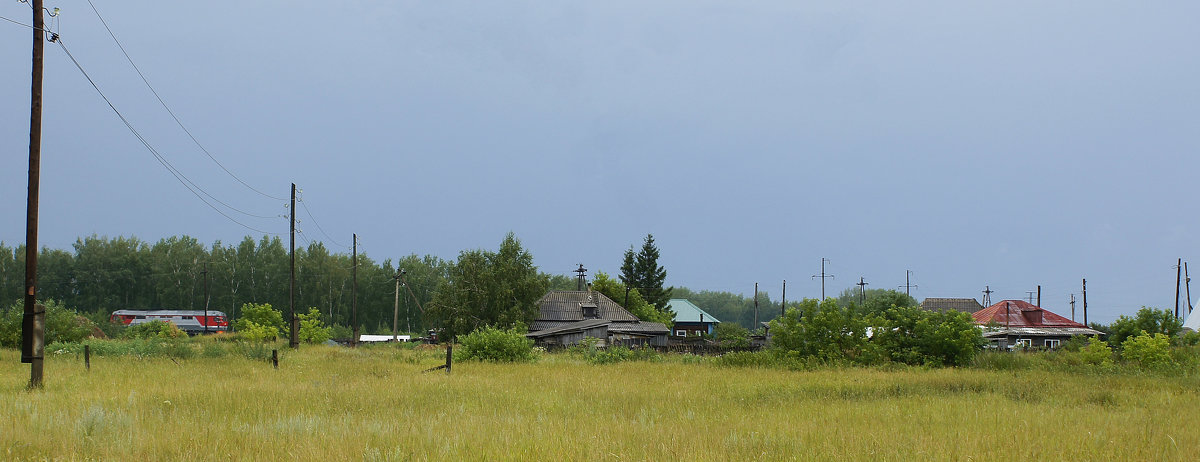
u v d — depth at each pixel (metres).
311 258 117.94
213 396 14.29
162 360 28.11
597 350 41.03
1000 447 9.05
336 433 9.69
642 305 100.19
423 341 78.88
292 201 51.66
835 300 34.31
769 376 24.78
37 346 17.05
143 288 116.56
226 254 117.69
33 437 8.82
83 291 115.56
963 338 32.72
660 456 8.38
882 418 12.48
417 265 125.06
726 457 8.41
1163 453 8.88
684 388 19.06
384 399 14.63
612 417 12.27
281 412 12.12
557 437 9.34
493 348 34.12
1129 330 43.72
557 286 136.88
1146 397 17.27
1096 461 8.34
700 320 118.38
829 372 28.08
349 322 118.75
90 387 16.73
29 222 17.64
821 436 9.89
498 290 76.06
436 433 9.74
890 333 34.22
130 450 8.35
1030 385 20.52
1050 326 66.00
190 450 8.22
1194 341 43.94
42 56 18.47
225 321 98.94
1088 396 17.47
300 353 39.44
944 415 12.85
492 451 8.37
